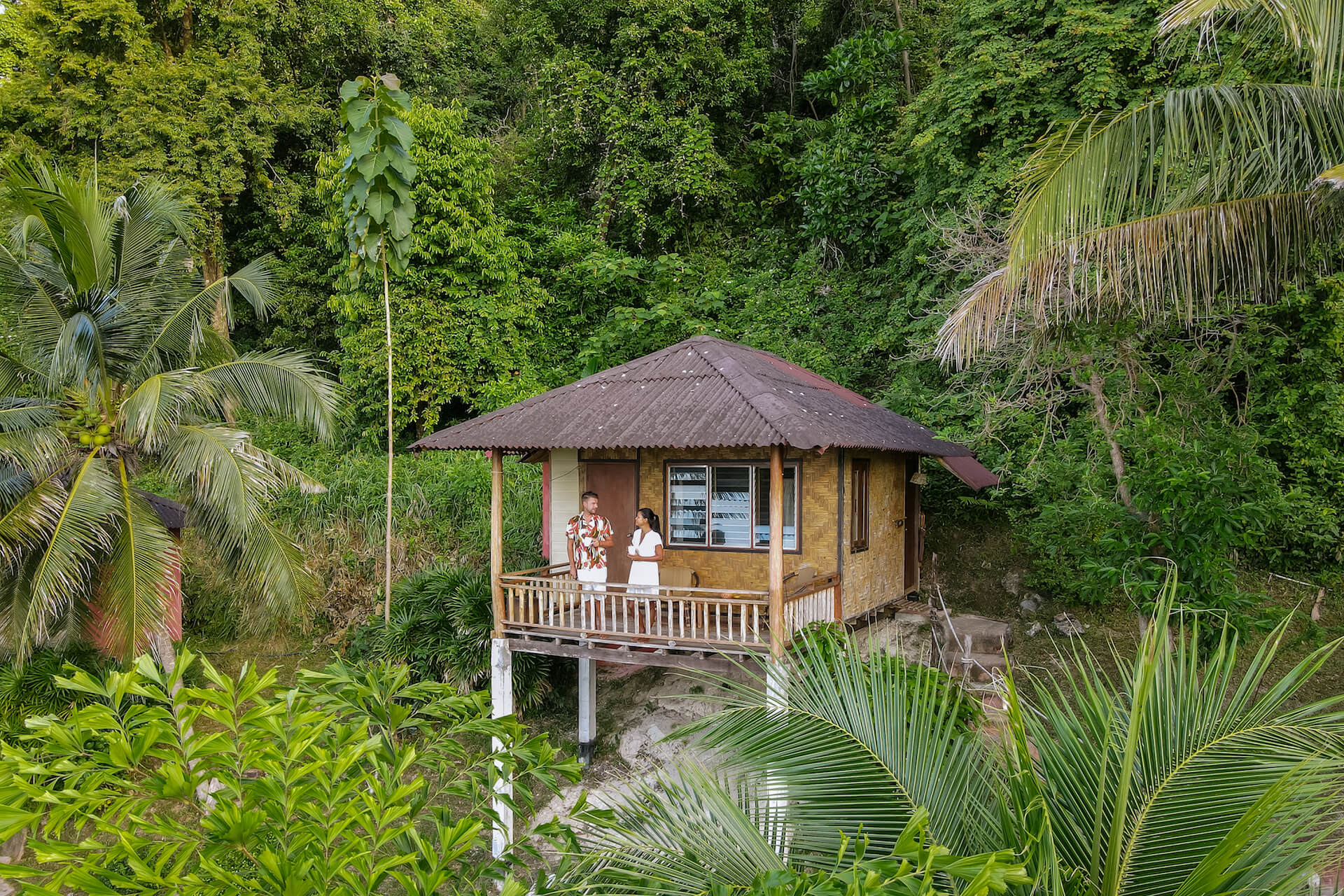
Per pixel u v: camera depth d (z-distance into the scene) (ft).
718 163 69.21
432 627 42.70
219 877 9.59
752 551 35.76
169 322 37.73
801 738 14.67
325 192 63.10
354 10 70.18
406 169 36.19
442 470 58.03
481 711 14.24
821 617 32.48
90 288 35.63
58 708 35.99
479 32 87.35
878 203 64.08
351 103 35.86
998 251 46.93
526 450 40.16
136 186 39.06
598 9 69.82
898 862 10.62
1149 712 12.86
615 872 12.95
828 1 76.59
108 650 38.01
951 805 13.55
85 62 61.77
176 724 10.66
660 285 66.08
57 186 35.29
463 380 62.80
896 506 42.52
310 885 9.75
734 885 11.95
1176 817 11.85
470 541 51.90
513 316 63.82
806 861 13.32
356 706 13.35
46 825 9.53
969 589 46.24
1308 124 22.16
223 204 64.18
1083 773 12.98
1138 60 46.21
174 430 36.01
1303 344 42.22
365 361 60.95
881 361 59.77
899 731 14.52
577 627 32.99
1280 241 23.08
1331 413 40.60
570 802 36.88
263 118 64.08
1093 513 40.91
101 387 36.42
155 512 37.63
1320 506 40.45
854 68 67.00
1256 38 26.86
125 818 9.96
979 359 47.47
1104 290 25.17
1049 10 49.57
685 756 15.42
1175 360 42.98
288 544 38.55
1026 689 37.45
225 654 50.01
